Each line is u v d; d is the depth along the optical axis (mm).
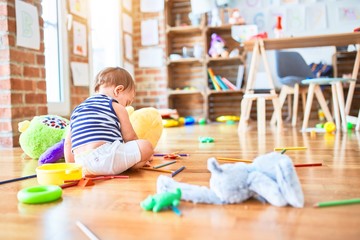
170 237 656
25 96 2252
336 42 2816
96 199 924
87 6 3234
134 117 1701
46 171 1080
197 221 736
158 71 4301
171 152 1766
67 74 2857
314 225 698
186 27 4164
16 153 1917
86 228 705
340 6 4215
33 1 2332
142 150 1262
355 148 1751
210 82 4301
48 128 1731
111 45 3867
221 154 1666
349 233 656
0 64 2131
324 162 1382
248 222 723
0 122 2156
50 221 761
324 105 2883
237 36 4145
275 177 867
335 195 908
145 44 4324
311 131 2453
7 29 2105
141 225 721
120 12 3949
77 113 1308
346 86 3787
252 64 2764
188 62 4395
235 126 3498
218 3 4105
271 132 2693
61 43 2777
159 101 4312
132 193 980
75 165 1184
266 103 4289
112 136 1271
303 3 4270
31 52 2312
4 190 1061
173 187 903
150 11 4281
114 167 1225
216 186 852
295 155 1564
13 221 765
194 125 3771
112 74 1429
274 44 2877
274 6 4297
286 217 748
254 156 1590
